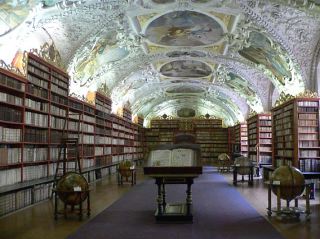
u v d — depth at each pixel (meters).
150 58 21.39
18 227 8.56
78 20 14.06
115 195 14.18
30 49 12.34
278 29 14.82
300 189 9.66
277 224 8.97
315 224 8.96
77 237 7.70
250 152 27.52
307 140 15.69
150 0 13.48
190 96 37.22
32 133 12.07
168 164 9.22
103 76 21.88
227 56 20.75
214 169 30.30
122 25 15.61
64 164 13.27
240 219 9.58
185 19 15.40
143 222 9.20
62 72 14.94
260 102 25.20
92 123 19.95
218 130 42.28
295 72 16.56
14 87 10.98
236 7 13.89
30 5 11.00
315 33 14.80
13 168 11.09
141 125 39.50
